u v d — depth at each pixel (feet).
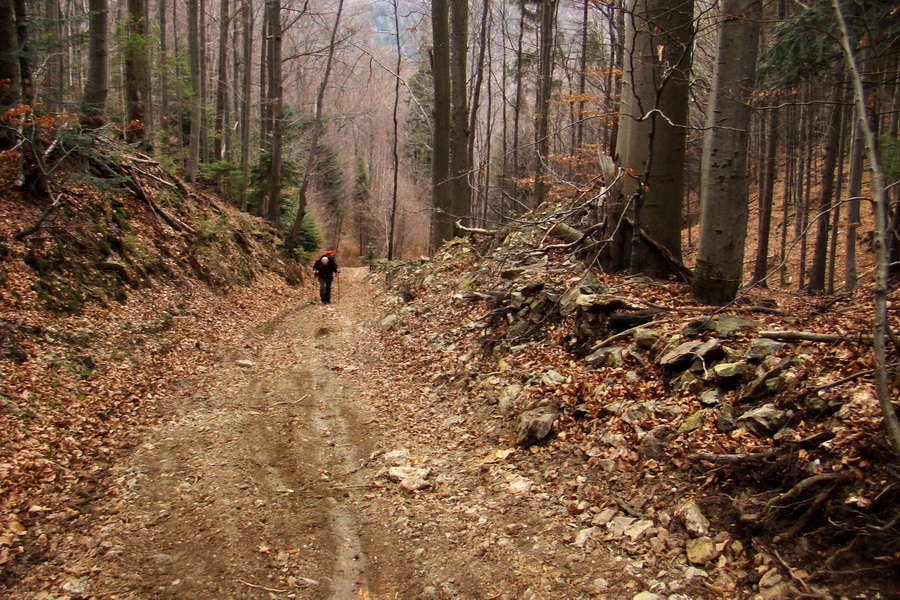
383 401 25.67
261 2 99.96
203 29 91.71
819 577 10.51
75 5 70.69
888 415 9.48
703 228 23.09
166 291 37.04
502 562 13.05
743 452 13.60
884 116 48.93
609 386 18.79
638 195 25.16
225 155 107.96
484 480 16.92
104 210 37.17
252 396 25.98
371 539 14.69
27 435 17.85
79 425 19.83
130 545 14.01
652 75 26.21
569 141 90.27
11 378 20.31
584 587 11.80
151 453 19.16
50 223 31.09
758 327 17.89
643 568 12.01
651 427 16.03
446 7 52.60
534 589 11.96
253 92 138.21
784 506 11.84
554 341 24.02
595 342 22.03
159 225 43.37
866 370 12.82
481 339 28.45
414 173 169.37
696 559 11.85
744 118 21.70
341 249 173.68
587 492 14.98
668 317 20.77
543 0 76.95
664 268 27.55
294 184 100.07
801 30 26.14
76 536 14.16
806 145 56.75
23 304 24.82
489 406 21.84
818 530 11.24
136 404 23.04
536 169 69.97
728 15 20.25
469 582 12.59
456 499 16.19
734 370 15.97
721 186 22.30
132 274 34.53
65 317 26.58
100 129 36.55
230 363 31.01
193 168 70.54
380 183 167.53
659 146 27.02
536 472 16.60
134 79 54.49
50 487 16.07
